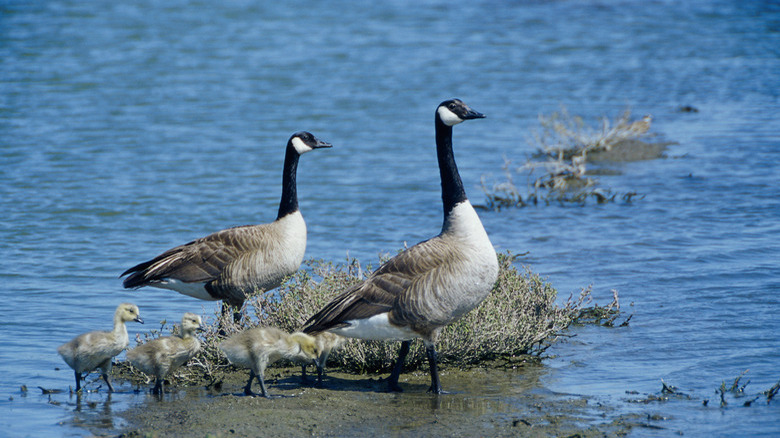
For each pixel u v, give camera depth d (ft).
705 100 114.73
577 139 88.63
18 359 37.76
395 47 164.96
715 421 29.09
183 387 34.63
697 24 186.19
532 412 30.40
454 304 32.12
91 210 66.74
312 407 30.86
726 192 69.62
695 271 49.42
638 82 129.70
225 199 70.59
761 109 107.34
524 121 105.09
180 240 58.90
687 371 34.94
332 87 128.77
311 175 80.33
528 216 65.77
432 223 63.36
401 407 31.01
